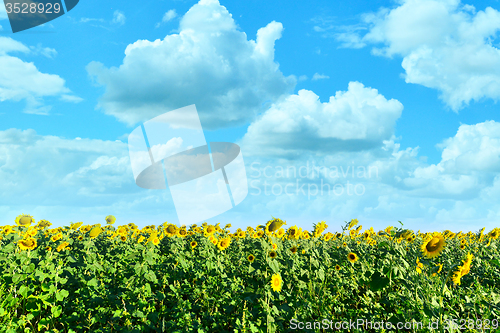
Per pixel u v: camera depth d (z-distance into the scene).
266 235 7.32
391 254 5.93
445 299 5.50
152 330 4.42
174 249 7.98
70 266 6.52
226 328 4.60
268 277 5.44
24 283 5.15
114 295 5.20
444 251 8.10
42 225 10.33
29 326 4.79
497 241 9.83
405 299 5.11
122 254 7.46
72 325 4.65
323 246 7.43
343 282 6.05
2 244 7.78
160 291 5.39
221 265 6.63
